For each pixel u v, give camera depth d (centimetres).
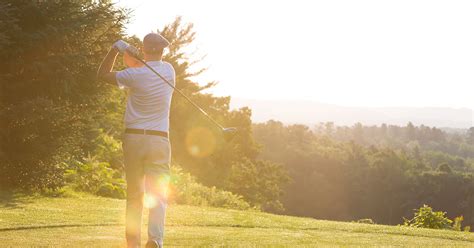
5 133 1384
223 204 2227
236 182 4838
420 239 962
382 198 13538
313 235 933
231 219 1147
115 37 1485
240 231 941
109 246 696
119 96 2208
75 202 1325
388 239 930
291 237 883
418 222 1662
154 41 582
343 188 13612
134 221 581
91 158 1812
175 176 2023
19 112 1350
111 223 953
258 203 4906
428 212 1667
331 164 13712
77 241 733
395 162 13962
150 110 575
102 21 1434
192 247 716
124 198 1667
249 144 5659
